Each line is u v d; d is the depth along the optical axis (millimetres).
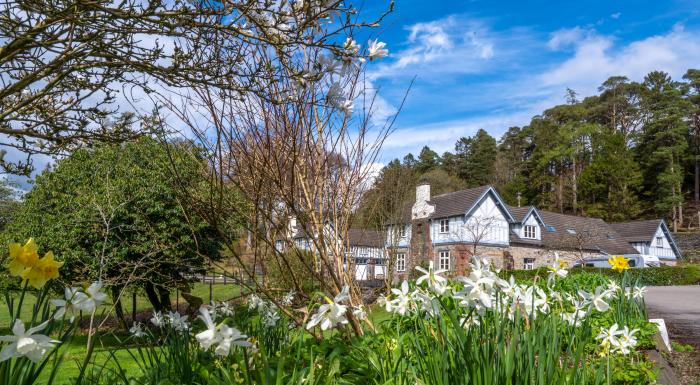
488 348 2283
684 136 65938
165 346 3441
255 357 2762
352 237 4547
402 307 2879
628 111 72438
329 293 3889
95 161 9281
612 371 3639
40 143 3109
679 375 4504
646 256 35344
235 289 16594
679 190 59250
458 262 29766
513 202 63750
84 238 9594
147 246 8297
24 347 1562
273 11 2420
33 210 10875
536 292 3061
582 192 58906
